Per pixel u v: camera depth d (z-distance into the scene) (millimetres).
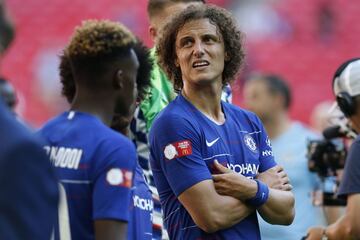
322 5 41406
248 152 11258
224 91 13047
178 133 10852
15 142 6957
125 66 9328
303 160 18531
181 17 11492
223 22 11539
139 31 39125
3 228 6848
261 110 20281
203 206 10594
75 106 9375
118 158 8906
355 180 11930
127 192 8898
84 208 8938
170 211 11133
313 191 16078
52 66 39125
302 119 39719
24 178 6941
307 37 40781
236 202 10703
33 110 37844
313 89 40094
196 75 11125
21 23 40250
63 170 9031
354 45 41062
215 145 10984
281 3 41031
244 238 10859
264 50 40250
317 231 12516
